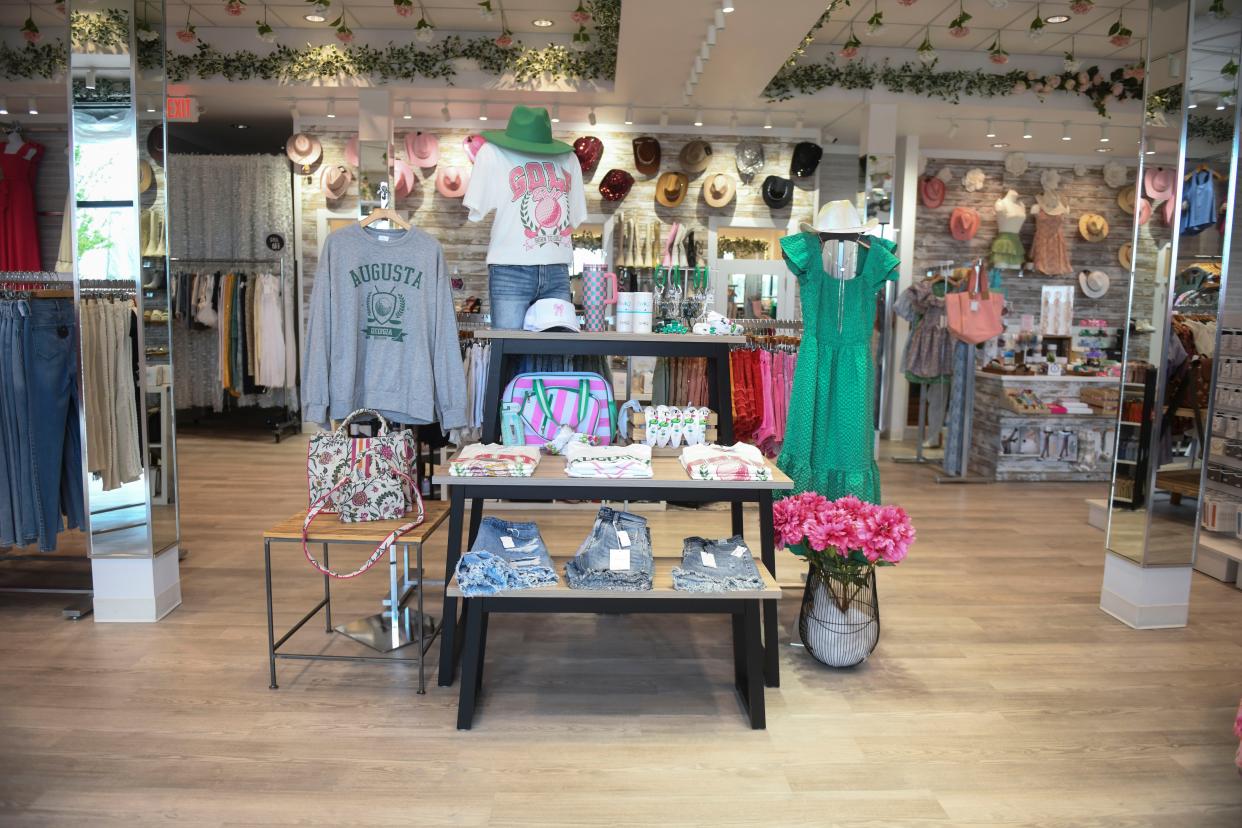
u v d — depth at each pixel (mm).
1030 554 4762
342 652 3201
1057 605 3891
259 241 8414
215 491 6008
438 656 3184
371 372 3236
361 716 2707
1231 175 3443
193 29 6719
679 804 2256
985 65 7062
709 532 5023
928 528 5344
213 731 2594
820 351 3496
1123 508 3707
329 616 3381
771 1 4715
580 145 7938
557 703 2820
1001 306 6727
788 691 2939
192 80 6871
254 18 6594
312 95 7223
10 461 3486
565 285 3553
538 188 3395
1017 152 8875
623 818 2189
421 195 8273
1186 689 3016
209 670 3023
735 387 5051
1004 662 3223
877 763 2480
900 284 8625
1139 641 3461
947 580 4250
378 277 3207
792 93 7043
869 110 7117
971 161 8977
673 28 5234
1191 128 3402
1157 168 3518
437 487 5504
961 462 7000
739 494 2775
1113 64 7250
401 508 2934
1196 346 3672
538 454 2865
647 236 8164
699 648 3320
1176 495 3562
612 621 3602
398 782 2332
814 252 3436
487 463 2688
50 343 3539
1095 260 9133
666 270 7684
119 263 3320
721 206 8266
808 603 3193
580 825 2156
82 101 3281
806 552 3143
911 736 2641
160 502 3508
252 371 8062
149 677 2961
